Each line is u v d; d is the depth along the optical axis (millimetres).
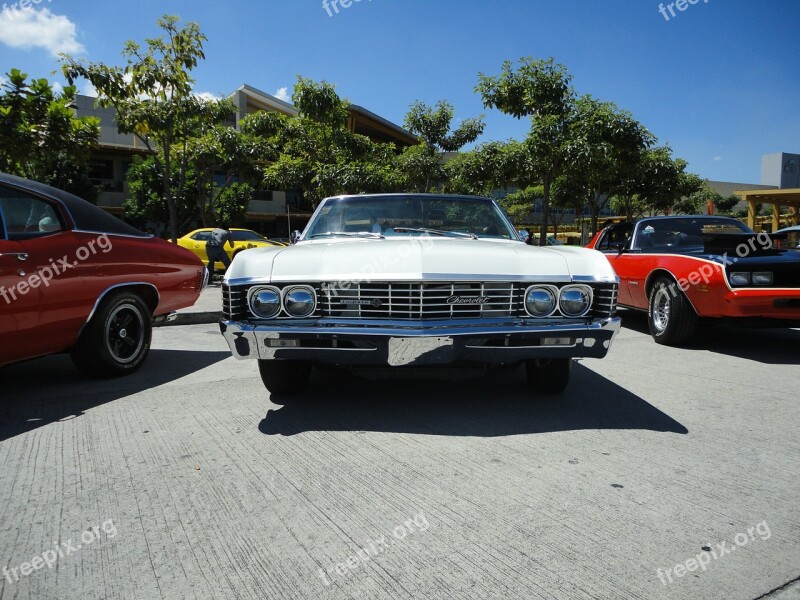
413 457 2787
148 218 25281
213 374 4672
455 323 3057
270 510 2264
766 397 3889
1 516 2236
